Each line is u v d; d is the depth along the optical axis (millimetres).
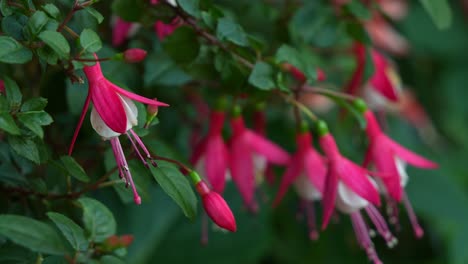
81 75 643
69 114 712
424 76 1140
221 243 890
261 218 895
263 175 774
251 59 695
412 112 1007
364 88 836
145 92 727
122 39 720
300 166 730
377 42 906
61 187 679
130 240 598
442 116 1164
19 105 605
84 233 598
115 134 622
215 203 645
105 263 597
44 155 623
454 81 1166
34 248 578
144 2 690
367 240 722
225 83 700
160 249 880
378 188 745
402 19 1131
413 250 985
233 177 729
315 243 956
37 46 607
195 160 729
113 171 655
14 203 657
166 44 693
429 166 731
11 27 611
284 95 713
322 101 872
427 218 967
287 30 779
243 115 783
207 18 682
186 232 887
